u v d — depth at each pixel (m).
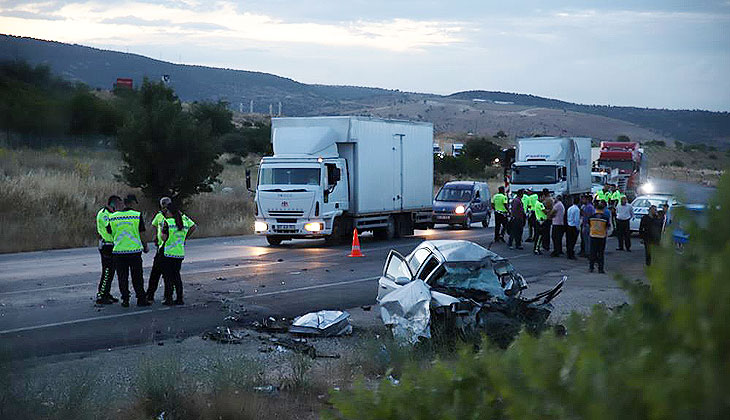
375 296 16.30
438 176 79.38
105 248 14.94
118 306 14.78
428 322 10.70
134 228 14.78
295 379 8.95
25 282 17.75
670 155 153.50
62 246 26.27
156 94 70.06
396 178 30.52
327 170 27.02
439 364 2.91
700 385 1.82
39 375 9.31
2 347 8.99
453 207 35.81
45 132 56.78
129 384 8.91
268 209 26.84
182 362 10.25
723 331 1.84
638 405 1.95
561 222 24.61
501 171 93.69
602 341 2.26
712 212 1.99
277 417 7.77
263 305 15.05
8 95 55.78
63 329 12.52
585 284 18.38
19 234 25.83
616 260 23.83
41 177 34.38
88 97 60.16
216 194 41.75
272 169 27.03
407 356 9.66
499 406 2.70
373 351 10.03
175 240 14.95
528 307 11.34
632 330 2.22
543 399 2.27
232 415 7.71
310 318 12.56
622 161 60.62
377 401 2.92
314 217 26.61
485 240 30.23
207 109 92.31
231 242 28.83
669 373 1.90
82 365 10.02
